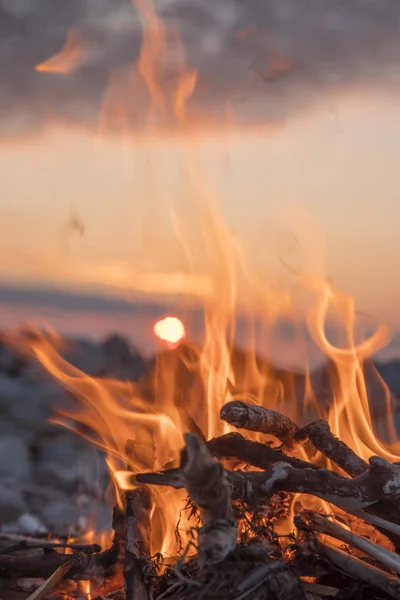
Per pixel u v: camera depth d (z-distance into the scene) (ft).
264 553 6.78
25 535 11.59
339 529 7.52
